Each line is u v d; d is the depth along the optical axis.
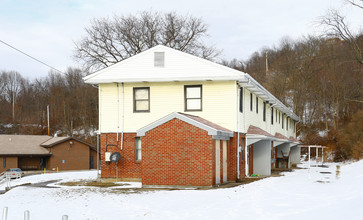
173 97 25.09
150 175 20.47
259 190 16.66
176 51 24.97
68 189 20.58
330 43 63.88
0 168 54.66
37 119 94.62
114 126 25.66
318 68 67.62
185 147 20.12
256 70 85.44
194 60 24.67
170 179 20.19
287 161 40.03
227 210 12.75
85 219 12.34
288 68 72.06
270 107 36.00
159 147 20.44
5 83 106.44
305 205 12.66
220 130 20.83
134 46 53.53
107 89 26.00
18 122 93.25
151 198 16.09
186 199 15.56
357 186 15.48
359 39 39.44
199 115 24.50
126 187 20.97
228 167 23.50
